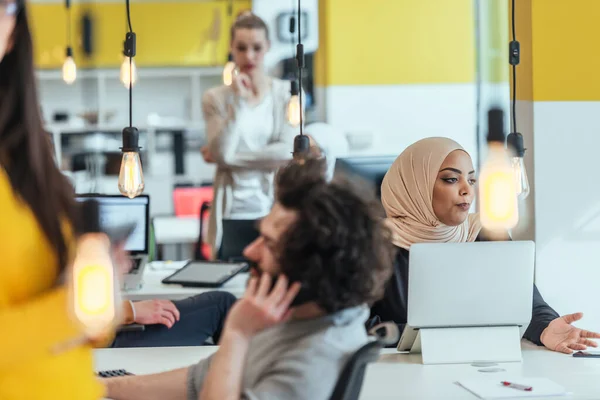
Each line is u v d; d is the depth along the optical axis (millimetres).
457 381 3066
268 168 6348
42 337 1790
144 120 12164
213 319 4188
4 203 1798
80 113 11406
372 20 7660
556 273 4508
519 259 3275
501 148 2762
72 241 1901
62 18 11578
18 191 1825
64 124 10508
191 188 9242
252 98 6371
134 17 11742
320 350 2125
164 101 12227
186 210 9148
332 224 2053
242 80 6363
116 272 1909
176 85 12227
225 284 4910
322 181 2113
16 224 1807
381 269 2135
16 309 1784
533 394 2865
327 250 2064
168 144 10695
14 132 1835
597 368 3244
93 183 9125
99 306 1815
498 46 7531
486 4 7598
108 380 2744
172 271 5492
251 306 2160
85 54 7109
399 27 7676
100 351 3586
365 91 7695
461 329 3346
